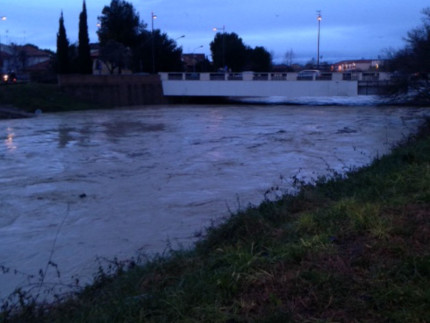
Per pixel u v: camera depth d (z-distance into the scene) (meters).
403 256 5.30
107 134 32.34
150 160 22.41
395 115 43.97
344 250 5.72
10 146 27.53
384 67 49.25
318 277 4.96
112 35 76.25
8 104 48.88
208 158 22.66
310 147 25.58
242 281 5.08
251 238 6.81
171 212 13.52
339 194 9.55
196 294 4.93
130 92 59.84
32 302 6.35
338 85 57.44
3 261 10.21
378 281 4.80
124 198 15.40
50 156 24.02
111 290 6.16
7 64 89.31
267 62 101.00
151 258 8.79
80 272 9.31
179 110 52.41
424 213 6.76
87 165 21.44
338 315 4.39
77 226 12.57
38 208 14.49
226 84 60.72
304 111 49.94
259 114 46.84
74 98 54.91
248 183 16.98
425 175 8.91
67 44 63.28
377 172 11.30
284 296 4.77
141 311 4.73
